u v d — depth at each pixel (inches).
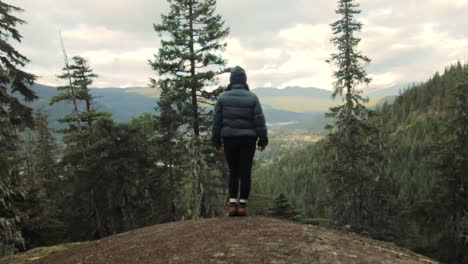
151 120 940.0
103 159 949.8
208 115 887.1
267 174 5398.6
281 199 973.8
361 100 929.5
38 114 1342.3
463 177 832.3
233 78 262.8
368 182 930.1
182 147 915.4
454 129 858.8
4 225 519.8
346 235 227.6
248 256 179.2
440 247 874.1
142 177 991.6
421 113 5462.6
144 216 1009.5
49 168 1332.4
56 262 223.9
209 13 882.1
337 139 946.7
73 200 1027.9
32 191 730.2
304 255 177.0
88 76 1071.0
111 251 218.2
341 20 922.1
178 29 855.1
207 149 890.1
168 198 992.9
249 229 219.5
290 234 204.7
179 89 856.9
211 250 190.2
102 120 970.7
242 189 258.7
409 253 217.8
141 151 984.9
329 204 985.5
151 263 185.8
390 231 925.2
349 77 913.5
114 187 967.6
